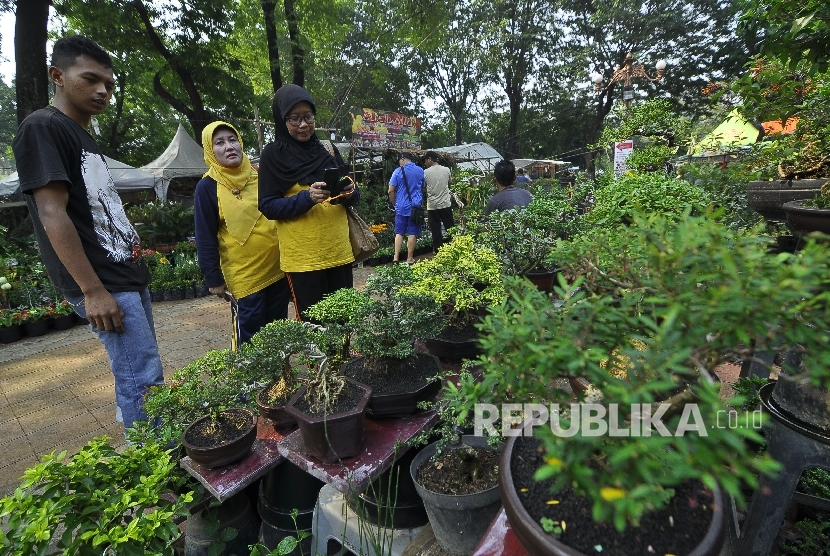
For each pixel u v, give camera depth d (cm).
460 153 1741
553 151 2592
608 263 94
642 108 476
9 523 131
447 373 160
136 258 231
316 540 169
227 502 187
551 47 2142
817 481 178
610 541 77
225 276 300
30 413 334
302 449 156
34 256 767
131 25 1141
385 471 151
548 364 68
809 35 164
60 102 207
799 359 129
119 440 290
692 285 68
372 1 1514
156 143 2114
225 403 170
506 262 224
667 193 186
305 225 266
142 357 221
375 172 1141
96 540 125
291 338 174
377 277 184
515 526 83
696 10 1794
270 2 1118
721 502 83
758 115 221
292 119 262
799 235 159
